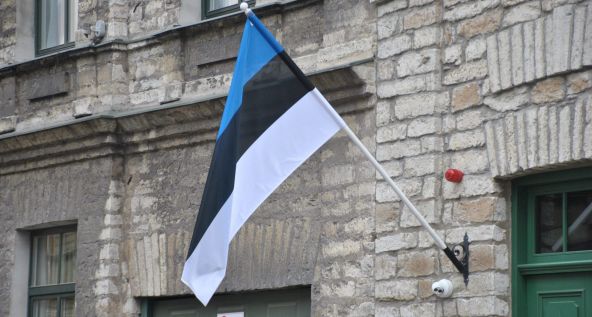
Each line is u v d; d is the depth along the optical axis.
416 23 12.09
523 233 11.27
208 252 11.34
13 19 16.81
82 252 15.05
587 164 10.70
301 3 13.41
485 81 11.41
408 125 12.04
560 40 10.73
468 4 11.65
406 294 11.84
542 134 10.84
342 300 12.48
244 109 11.43
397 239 11.98
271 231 13.27
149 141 14.65
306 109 11.28
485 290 11.16
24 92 16.28
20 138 15.57
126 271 14.77
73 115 15.51
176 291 14.16
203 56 14.42
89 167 15.15
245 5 11.47
